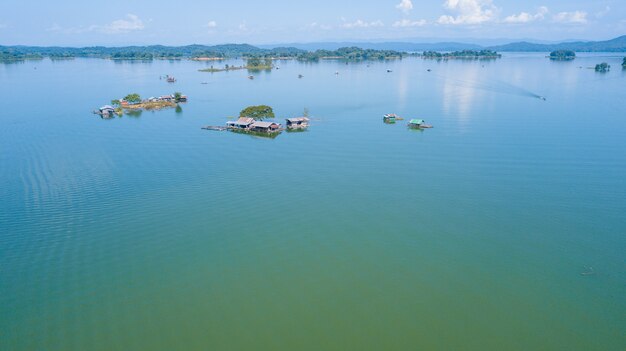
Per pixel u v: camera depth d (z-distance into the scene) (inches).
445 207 2832.2
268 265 2208.4
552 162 3639.3
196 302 1934.1
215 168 3666.3
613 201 2847.0
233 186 3238.2
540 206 2807.6
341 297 1964.8
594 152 3863.2
